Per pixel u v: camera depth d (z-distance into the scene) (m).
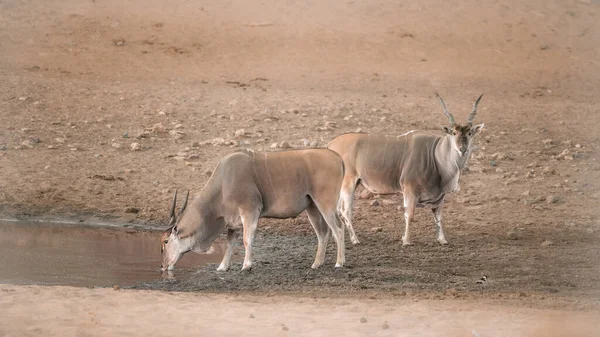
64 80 81.31
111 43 94.69
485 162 62.31
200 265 41.66
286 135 67.19
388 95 83.25
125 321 29.23
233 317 30.12
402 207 53.50
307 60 94.25
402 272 40.34
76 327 28.25
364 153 46.12
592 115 79.06
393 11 109.44
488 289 37.06
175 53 93.50
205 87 82.50
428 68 94.50
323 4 110.12
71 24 98.44
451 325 29.23
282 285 37.53
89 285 36.47
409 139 46.06
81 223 49.84
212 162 60.91
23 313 29.92
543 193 56.03
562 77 94.31
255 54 95.12
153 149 63.22
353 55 96.62
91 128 67.31
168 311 30.86
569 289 37.09
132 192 54.94
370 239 47.38
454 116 75.69
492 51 100.75
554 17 110.75
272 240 47.16
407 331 28.41
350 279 38.88
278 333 27.97
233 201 39.84
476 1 113.62
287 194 39.97
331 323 29.39
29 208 51.75
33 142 63.12
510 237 47.66
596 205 53.84
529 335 27.92
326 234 41.19
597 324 29.59
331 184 40.12
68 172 57.66
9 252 42.22
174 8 105.31
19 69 84.00
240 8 107.00
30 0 103.62
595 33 107.12
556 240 47.12
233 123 70.00
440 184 45.53
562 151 66.44
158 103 74.81
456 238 47.53
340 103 77.62
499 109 79.44
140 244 45.34
